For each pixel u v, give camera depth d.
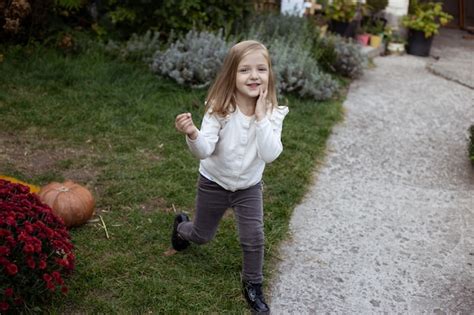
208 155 2.87
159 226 3.92
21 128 5.29
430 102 7.58
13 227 2.81
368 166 5.38
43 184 4.39
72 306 3.05
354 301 3.39
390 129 6.42
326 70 8.38
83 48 7.34
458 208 4.69
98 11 8.14
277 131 2.99
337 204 4.57
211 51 6.71
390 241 4.10
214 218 3.23
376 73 9.02
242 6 7.86
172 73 6.53
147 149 5.13
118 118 5.68
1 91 6.00
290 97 6.81
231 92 2.89
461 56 11.07
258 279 3.17
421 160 5.64
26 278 2.80
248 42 2.87
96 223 3.91
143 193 4.34
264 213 4.24
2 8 7.12
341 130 6.21
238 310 3.16
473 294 3.54
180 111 5.98
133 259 3.51
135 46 7.24
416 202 4.75
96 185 4.44
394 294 3.49
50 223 3.07
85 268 3.37
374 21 11.18
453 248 4.07
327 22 10.23
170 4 7.22
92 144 5.14
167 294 3.21
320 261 3.76
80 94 6.13
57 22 7.56
